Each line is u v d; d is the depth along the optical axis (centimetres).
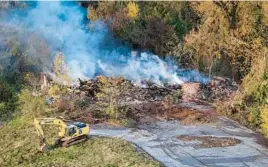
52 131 3269
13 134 3278
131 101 4075
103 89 3884
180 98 4350
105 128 3416
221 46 5031
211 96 4444
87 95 4081
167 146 3089
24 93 3734
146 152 2956
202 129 3503
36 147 3019
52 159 2848
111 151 2911
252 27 5000
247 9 5084
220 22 5162
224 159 2894
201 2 5475
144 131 3394
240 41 4938
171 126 3550
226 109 3912
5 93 4019
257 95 3766
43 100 3744
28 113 3606
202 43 5053
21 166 2792
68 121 3525
